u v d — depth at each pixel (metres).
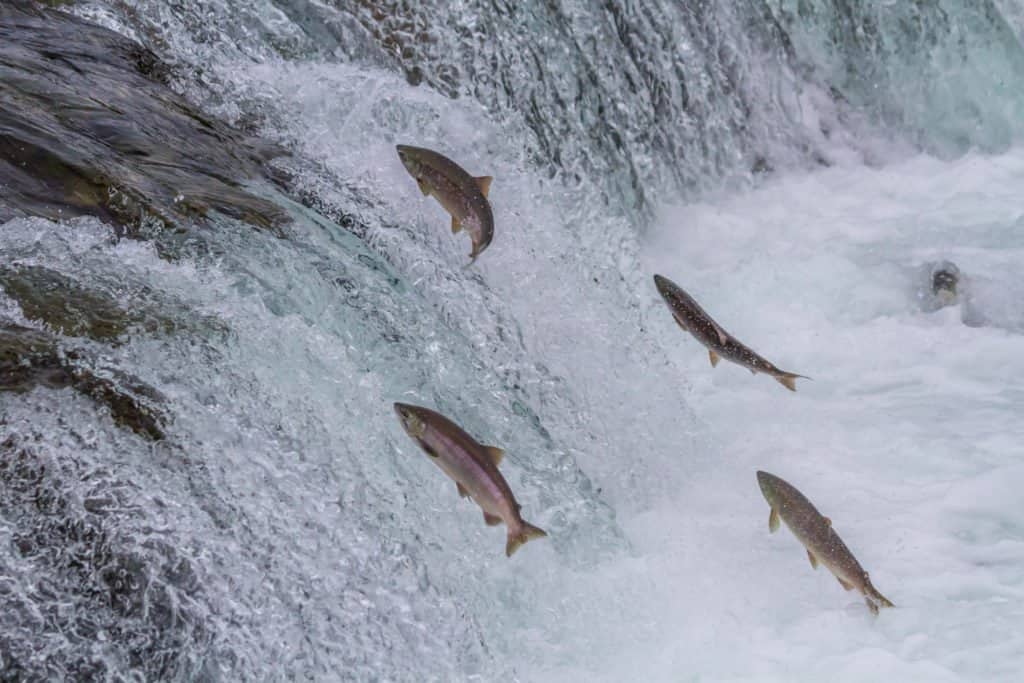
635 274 10.15
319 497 6.05
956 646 6.79
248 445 6.05
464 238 8.84
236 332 6.48
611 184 11.68
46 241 6.74
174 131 8.38
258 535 5.73
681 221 12.06
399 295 7.66
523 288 8.95
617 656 6.73
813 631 6.96
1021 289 10.69
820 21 13.09
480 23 10.75
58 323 6.18
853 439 8.95
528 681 6.42
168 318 6.41
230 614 5.48
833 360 10.09
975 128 13.27
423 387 7.32
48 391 5.84
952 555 7.63
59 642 5.17
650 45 12.02
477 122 10.12
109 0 9.61
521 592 6.75
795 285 11.03
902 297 10.77
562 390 8.40
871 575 7.47
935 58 13.19
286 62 9.85
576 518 7.34
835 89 13.36
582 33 11.47
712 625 7.00
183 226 7.23
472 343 8.01
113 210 7.17
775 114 12.97
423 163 6.03
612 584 7.13
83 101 8.18
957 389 9.55
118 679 5.20
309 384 6.49
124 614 5.31
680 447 8.67
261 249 7.26
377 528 6.17
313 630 5.68
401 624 5.99
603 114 11.65
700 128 12.41
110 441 5.74
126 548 5.38
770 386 9.66
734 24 12.62
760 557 7.58
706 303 10.84
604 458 8.23
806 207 12.40
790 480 8.46
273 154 8.80
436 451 5.39
